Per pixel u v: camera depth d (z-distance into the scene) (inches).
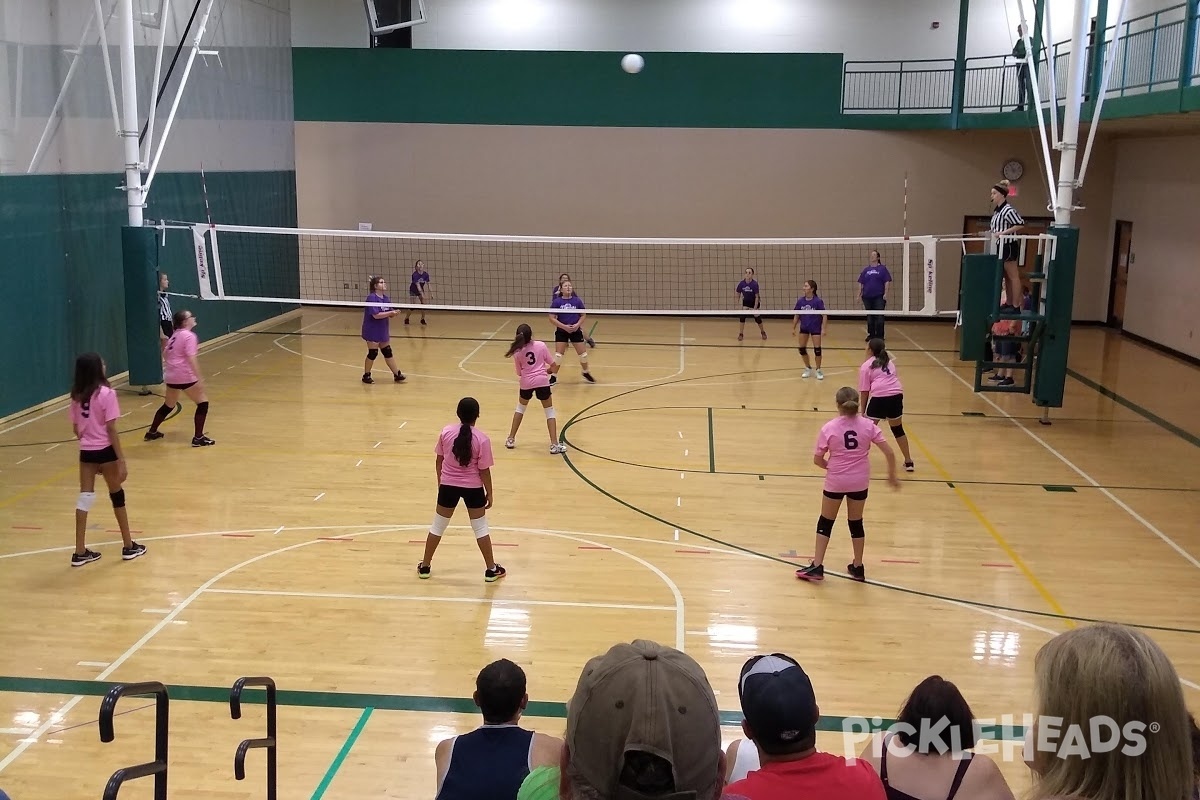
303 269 991.0
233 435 517.7
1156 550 374.9
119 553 355.9
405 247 986.1
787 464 482.0
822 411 589.9
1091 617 315.0
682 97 949.8
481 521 333.7
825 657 285.7
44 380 569.0
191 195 740.0
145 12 658.2
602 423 555.8
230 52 804.6
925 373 717.3
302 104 964.6
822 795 110.7
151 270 580.7
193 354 489.7
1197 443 530.0
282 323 896.9
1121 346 834.2
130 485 432.8
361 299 996.6
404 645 289.3
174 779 220.5
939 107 971.3
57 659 276.7
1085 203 936.3
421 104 963.3
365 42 996.6
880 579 344.2
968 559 364.2
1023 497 438.3
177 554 356.2
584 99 956.0
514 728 148.0
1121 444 527.2
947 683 129.4
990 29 951.6
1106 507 425.1
